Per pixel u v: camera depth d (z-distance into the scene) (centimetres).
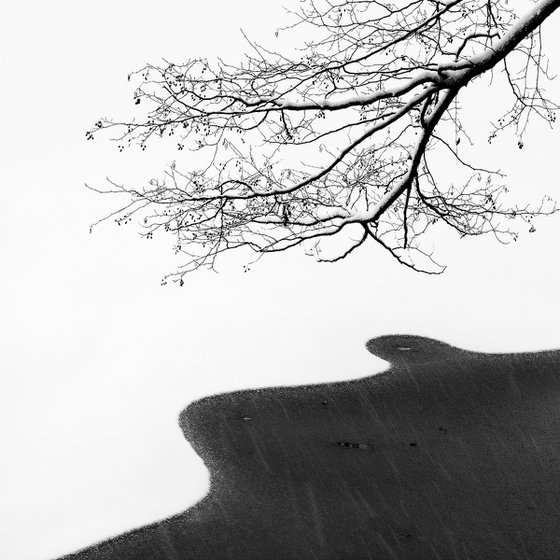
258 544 718
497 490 823
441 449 917
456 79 644
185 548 713
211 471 856
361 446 920
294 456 892
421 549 711
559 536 737
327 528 745
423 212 747
